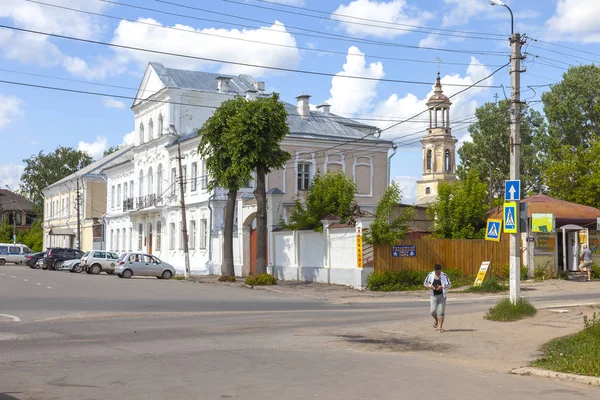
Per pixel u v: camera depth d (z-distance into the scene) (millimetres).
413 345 14508
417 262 32125
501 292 29656
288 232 37406
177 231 52250
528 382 10281
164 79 54438
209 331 16328
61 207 84250
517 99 19812
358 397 8875
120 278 40562
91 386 9383
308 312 21688
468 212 35344
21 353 12531
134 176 61531
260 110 34500
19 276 41219
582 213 35500
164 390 9141
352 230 32125
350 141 49625
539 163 58219
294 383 9742
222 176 35531
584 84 56938
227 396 8797
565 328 16141
